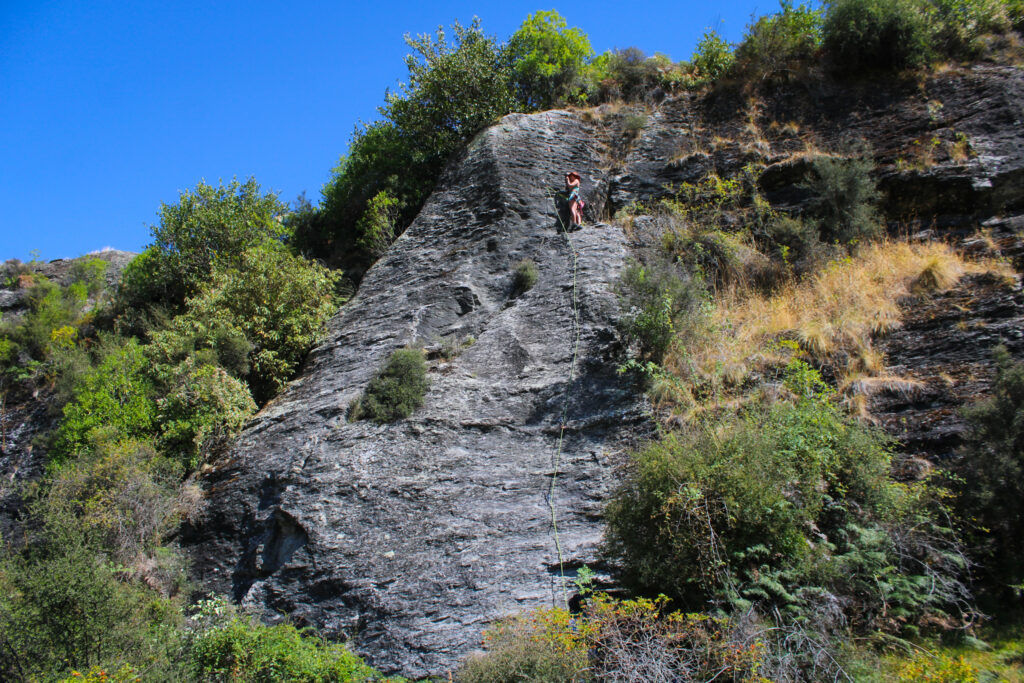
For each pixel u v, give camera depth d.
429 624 7.19
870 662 5.31
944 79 13.84
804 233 11.94
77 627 6.61
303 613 7.73
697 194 13.54
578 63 17.88
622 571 6.62
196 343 12.51
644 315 9.86
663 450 6.71
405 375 10.22
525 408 9.75
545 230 13.58
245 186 17.50
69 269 20.30
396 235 15.75
